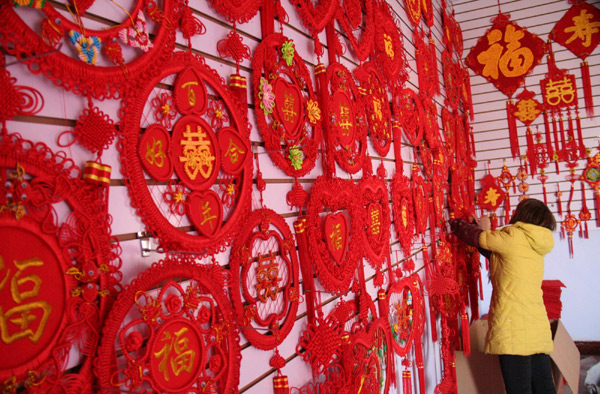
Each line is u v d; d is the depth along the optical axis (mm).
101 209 832
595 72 4414
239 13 1248
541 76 4629
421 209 2902
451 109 4273
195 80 1080
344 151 1862
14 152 697
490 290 4832
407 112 2748
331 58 1858
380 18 2389
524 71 4668
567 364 2920
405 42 2949
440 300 2934
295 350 1490
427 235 3168
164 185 1005
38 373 709
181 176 1025
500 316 2641
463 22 4941
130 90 911
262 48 1363
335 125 1796
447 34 4273
